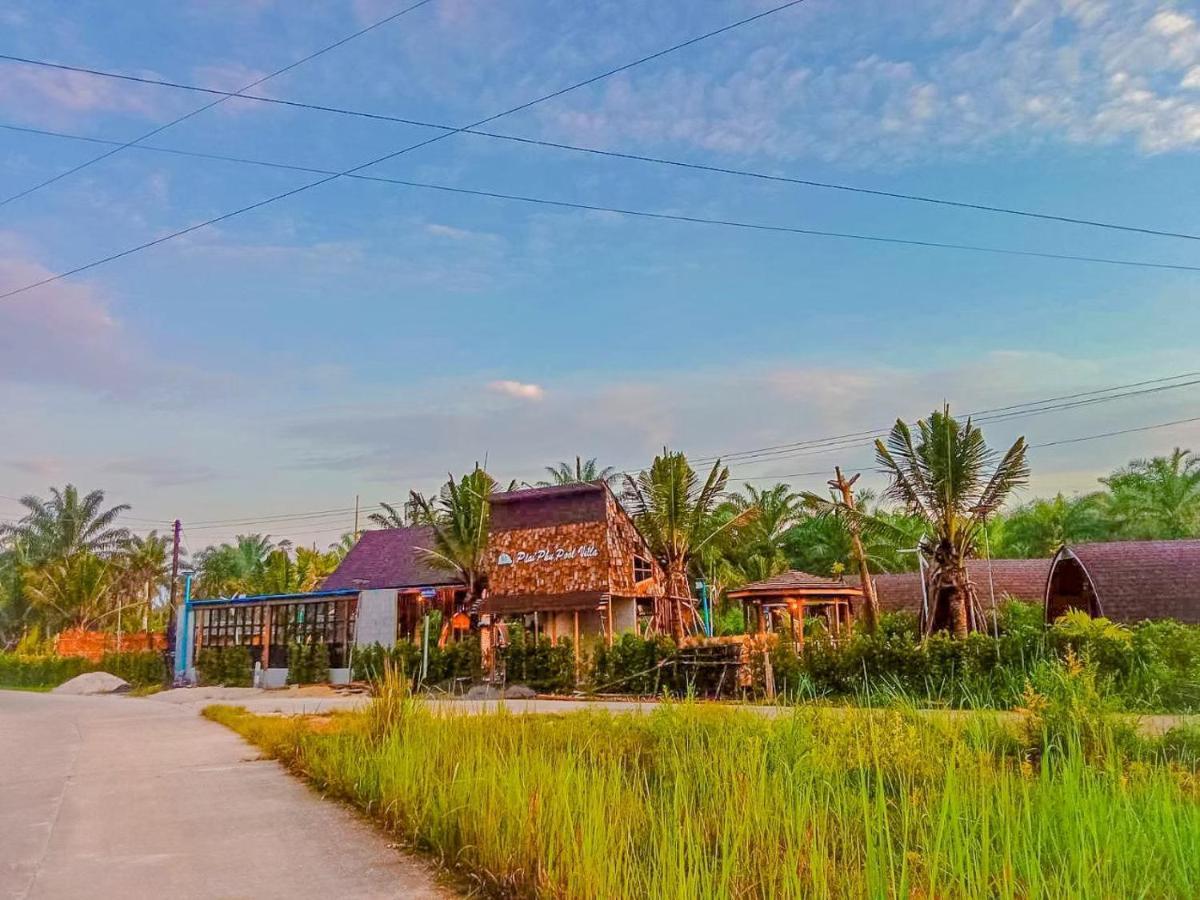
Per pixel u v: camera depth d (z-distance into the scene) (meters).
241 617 40.16
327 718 17.39
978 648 17.78
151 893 5.63
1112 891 4.12
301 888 5.60
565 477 49.44
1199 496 45.06
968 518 23.17
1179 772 6.64
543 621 30.38
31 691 45.22
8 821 8.27
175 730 17.14
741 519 32.94
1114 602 23.66
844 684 19.34
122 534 63.16
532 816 5.60
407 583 38.25
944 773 6.44
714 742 8.48
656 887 4.43
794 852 4.72
